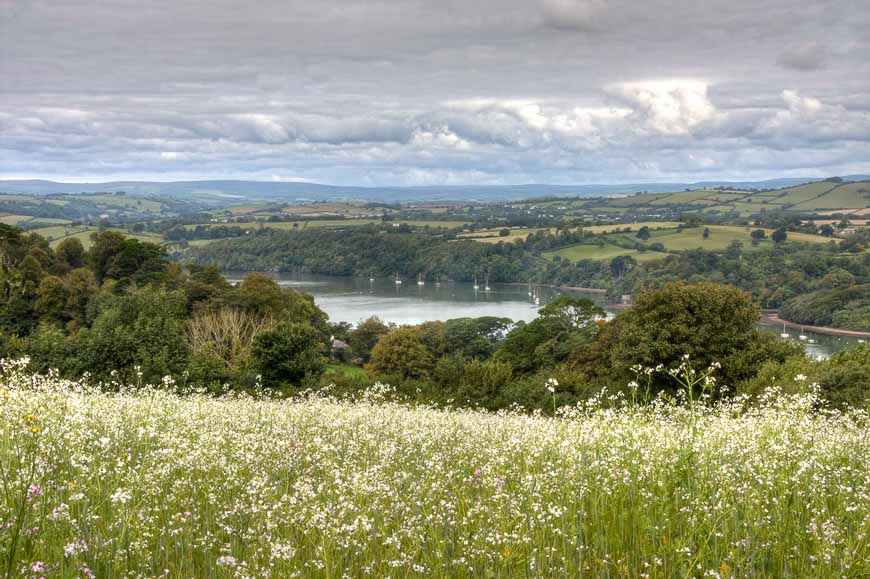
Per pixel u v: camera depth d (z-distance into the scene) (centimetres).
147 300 6694
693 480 724
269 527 662
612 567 621
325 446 991
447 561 634
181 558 630
